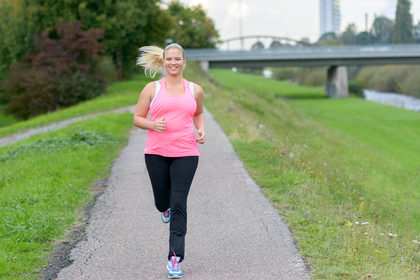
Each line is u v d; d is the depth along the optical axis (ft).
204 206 21.71
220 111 61.72
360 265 14.51
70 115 84.89
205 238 17.57
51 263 15.83
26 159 35.04
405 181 45.96
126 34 163.12
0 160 37.55
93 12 145.18
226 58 212.84
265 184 25.44
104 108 89.81
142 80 170.60
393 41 470.39
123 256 16.16
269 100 110.63
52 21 138.10
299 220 19.13
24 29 139.44
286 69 389.39
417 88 236.84
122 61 169.27
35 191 24.45
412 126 117.70
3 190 26.55
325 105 175.32
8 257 15.87
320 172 30.53
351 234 17.47
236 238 17.43
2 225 19.06
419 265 15.24
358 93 247.50
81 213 21.76
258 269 14.53
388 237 18.54
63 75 118.32
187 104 13.96
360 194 30.35
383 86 271.90
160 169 14.17
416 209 32.60
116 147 40.68
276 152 33.63
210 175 27.76
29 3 141.18
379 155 68.69
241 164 30.42
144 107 14.10
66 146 38.45
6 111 125.29
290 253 15.74
